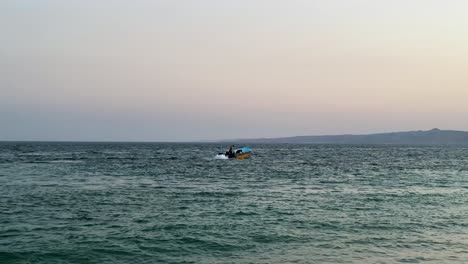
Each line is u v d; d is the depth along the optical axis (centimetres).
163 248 1556
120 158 8288
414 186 3603
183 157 9056
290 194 3023
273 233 1783
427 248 1571
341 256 1465
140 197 2811
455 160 8500
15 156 8900
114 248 1550
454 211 2341
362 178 4316
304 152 13362
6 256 1448
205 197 2836
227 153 8256
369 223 1994
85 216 2125
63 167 5616
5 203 2519
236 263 1388
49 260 1416
